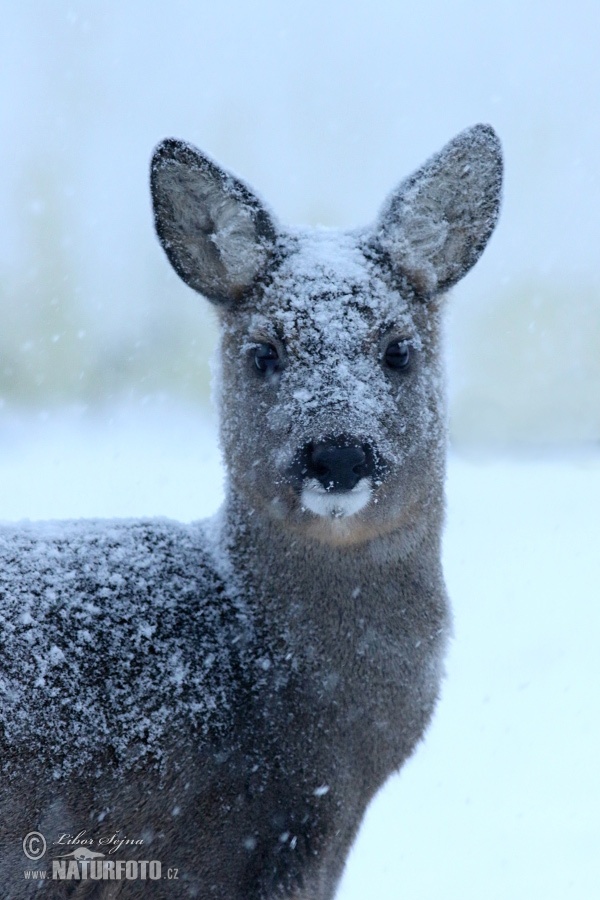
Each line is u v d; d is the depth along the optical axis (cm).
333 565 1127
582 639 2067
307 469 1075
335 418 1073
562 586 2327
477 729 1783
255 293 1174
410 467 1125
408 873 1426
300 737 1088
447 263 1208
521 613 2191
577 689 1891
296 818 1073
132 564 1138
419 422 1138
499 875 1414
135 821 1038
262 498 1133
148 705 1051
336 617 1123
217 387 1214
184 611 1120
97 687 1045
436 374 1180
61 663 1045
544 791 1611
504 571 2405
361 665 1120
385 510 1105
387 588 1135
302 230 1207
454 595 2288
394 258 1170
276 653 1120
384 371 1133
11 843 1014
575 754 1706
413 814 1562
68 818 1023
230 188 1173
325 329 1116
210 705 1070
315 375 1102
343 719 1105
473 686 1909
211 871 1053
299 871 1069
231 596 1148
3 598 1064
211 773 1053
